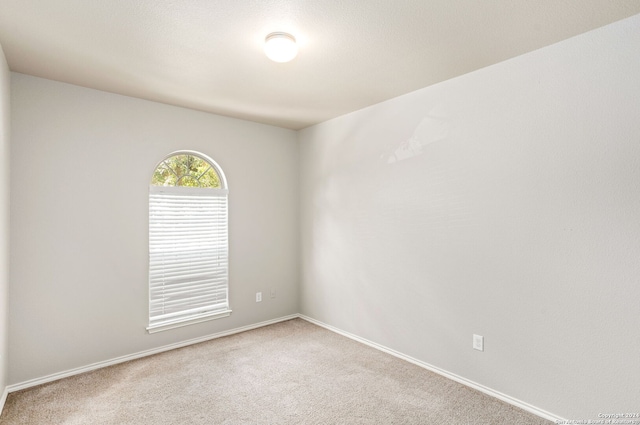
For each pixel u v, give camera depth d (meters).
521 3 1.75
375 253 3.36
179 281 3.45
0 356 2.20
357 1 1.72
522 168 2.31
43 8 1.77
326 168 3.96
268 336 3.68
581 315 2.05
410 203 3.03
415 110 2.99
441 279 2.80
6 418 2.18
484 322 2.52
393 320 3.19
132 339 3.11
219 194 3.73
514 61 2.35
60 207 2.75
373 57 2.35
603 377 1.98
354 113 3.59
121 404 2.34
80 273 2.84
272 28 1.98
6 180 2.37
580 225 2.06
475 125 2.57
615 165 1.93
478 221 2.55
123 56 2.33
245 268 3.92
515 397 2.35
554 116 2.16
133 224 3.12
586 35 2.04
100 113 2.95
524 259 2.30
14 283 2.54
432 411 2.27
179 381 2.67
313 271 4.17
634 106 1.87
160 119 3.29
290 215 4.34
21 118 2.58
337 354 3.20
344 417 2.20
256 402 2.37
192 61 2.41
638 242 1.86
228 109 3.52
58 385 2.60
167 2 1.72
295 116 3.77
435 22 1.92
